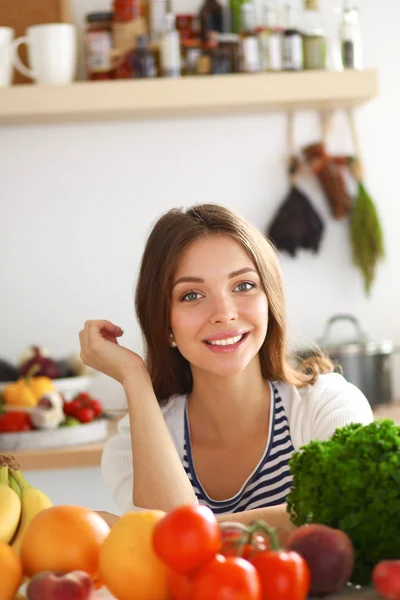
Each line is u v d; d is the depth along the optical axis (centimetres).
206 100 276
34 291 302
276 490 166
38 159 301
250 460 168
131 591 85
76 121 298
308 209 297
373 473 93
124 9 281
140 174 302
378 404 277
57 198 301
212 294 153
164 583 85
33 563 92
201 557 80
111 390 300
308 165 301
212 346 155
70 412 266
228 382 163
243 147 302
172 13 292
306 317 303
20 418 256
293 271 303
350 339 283
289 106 292
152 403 150
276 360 171
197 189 302
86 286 302
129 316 303
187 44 281
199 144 302
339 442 101
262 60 281
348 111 304
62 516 93
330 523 95
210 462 170
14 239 301
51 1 294
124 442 172
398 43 305
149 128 301
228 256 154
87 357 161
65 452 252
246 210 303
